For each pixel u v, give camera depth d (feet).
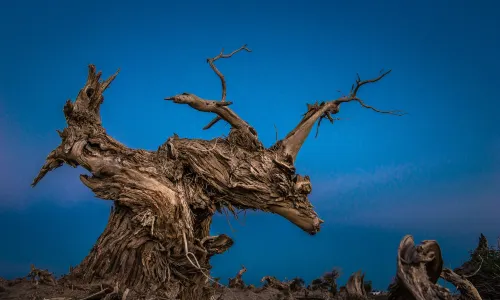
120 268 33.12
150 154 37.78
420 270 25.79
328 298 39.60
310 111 41.22
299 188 37.17
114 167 35.78
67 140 37.55
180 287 34.14
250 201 37.14
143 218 33.55
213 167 36.88
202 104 38.24
